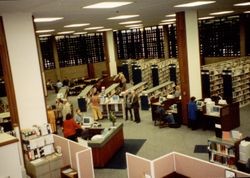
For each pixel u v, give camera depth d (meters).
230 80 14.99
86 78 27.27
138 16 12.66
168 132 12.34
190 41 12.50
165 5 9.21
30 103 8.30
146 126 13.50
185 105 12.77
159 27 27.16
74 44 28.30
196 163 6.55
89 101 16.94
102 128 10.97
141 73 22.62
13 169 4.85
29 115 8.30
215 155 8.15
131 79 26.50
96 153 9.59
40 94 8.45
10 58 7.91
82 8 7.99
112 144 10.45
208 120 11.99
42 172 7.84
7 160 4.79
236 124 11.91
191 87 12.70
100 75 29.66
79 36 28.42
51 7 7.17
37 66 8.36
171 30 26.06
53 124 13.14
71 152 8.37
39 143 8.09
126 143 11.63
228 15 19.62
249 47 21.92
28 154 7.99
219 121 11.39
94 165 9.68
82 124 11.74
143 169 6.83
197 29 12.56
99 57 29.58
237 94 15.28
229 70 14.98
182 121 13.01
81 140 9.34
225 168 6.03
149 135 12.24
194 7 11.12
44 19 9.97
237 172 5.83
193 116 12.08
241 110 14.44
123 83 21.44
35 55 8.30
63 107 14.10
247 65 16.75
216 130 10.67
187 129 12.45
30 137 8.04
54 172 8.07
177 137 11.61
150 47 28.25
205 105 11.95
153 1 7.84
